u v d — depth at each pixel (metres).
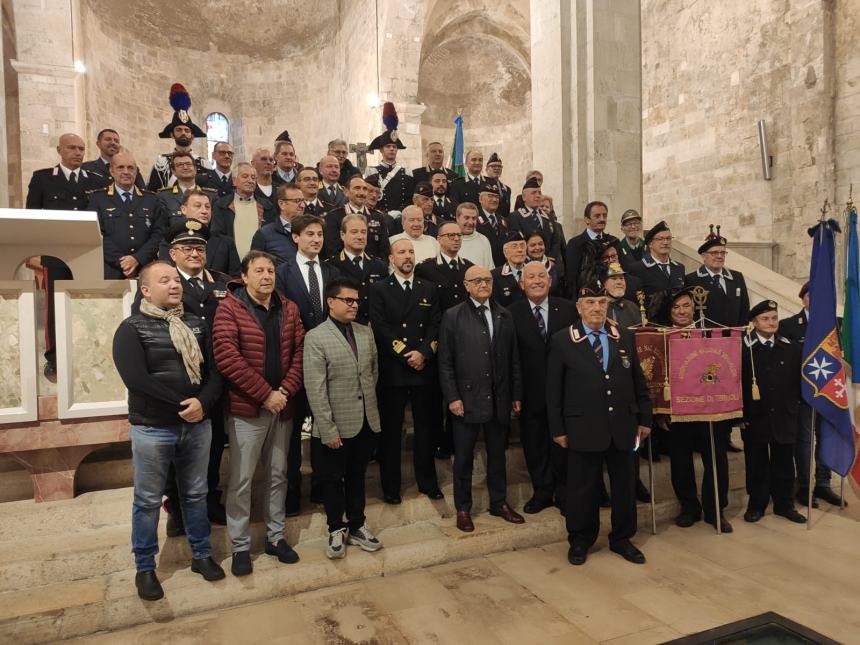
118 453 4.08
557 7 6.76
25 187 9.62
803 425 4.58
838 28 8.87
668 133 11.97
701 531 4.14
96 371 3.64
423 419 3.97
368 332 3.62
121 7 12.47
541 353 4.12
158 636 2.87
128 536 3.44
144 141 13.24
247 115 14.95
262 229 4.31
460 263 4.51
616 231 6.77
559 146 6.83
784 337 4.45
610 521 4.03
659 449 4.88
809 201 9.19
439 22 13.74
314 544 3.64
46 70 9.77
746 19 10.22
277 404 3.21
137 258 4.29
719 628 2.82
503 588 3.31
